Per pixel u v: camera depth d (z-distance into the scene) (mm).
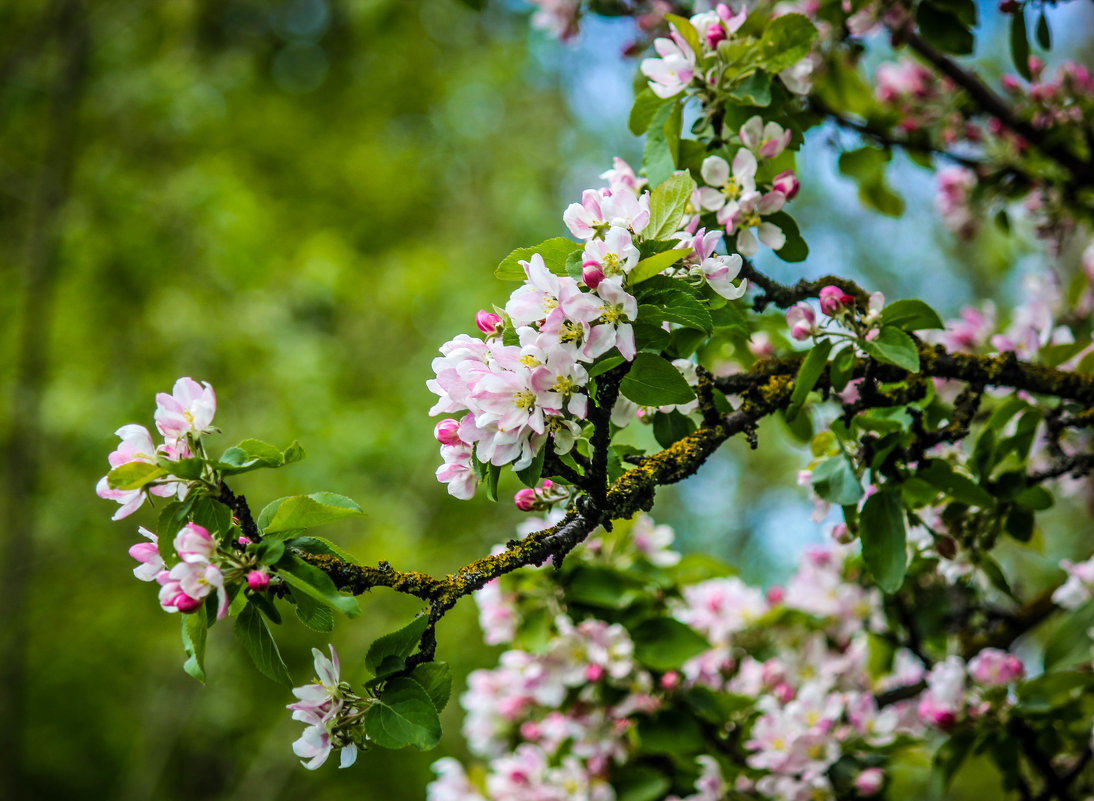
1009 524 2785
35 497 7965
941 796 3064
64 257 8125
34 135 8906
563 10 3719
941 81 3818
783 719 3088
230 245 8133
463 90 9547
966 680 3033
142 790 8336
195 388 1806
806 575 3617
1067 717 3021
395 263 8695
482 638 8461
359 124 10695
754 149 2342
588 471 1809
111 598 8930
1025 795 3072
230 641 8242
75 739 9930
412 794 9312
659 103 2471
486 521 8398
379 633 7676
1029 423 2631
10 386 8016
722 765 3164
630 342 1626
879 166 3807
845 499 2252
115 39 9062
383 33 6863
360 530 8047
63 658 9266
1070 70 3615
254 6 10547
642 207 1761
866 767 3102
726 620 3570
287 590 1728
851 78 3666
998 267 5477
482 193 9734
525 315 1705
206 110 8742
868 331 2162
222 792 9406
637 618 3080
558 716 3158
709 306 1817
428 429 7844
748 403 2201
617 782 3168
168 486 1746
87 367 8383
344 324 9188
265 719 8680
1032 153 3799
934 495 2463
